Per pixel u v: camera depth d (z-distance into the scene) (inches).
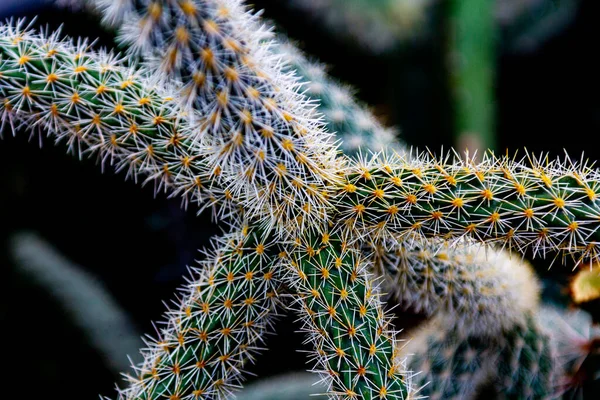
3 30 19.8
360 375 18.4
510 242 18.7
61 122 19.7
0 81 19.3
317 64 23.0
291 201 18.6
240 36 17.7
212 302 19.3
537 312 21.3
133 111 19.7
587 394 21.0
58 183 25.4
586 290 21.3
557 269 21.5
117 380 24.0
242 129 18.0
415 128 25.2
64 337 24.2
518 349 21.1
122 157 20.3
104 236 25.9
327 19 24.9
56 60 19.5
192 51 17.4
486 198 18.5
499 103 27.7
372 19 24.7
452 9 24.5
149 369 19.5
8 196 25.2
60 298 24.5
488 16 24.8
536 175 18.5
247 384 23.8
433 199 18.6
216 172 19.6
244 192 19.2
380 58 25.5
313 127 18.8
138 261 25.8
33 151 25.1
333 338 18.5
